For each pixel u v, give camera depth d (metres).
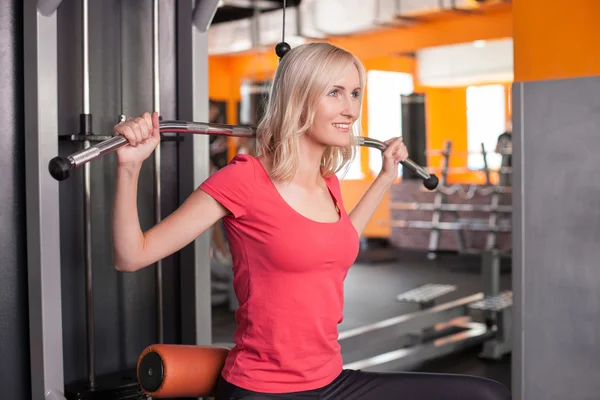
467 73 10.57
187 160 2.49
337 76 1.56
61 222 2.27
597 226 2.38
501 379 3.68
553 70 2.45
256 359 1.55
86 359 2.33
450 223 8.97
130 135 1.38
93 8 2.31
